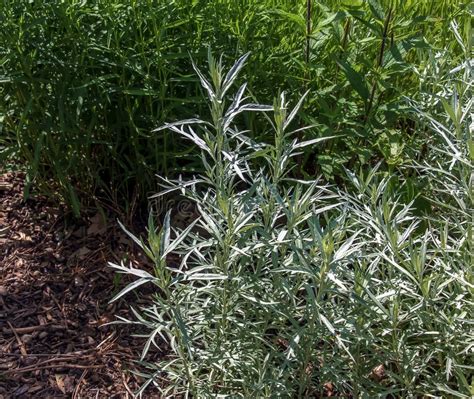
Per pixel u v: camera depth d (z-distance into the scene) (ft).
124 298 11.49
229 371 8.90
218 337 8.52
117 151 12.77
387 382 9.36
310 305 7.70
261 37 11.89
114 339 10.93
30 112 11.89
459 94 10.05
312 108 12.40
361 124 11.73
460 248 8.78
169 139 12.33
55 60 11.25
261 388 8.13
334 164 11.44
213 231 7.96
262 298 8.43
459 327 8.18
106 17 11.32
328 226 7.29
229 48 11.94
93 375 10.43
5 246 12.37
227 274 7.86
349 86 12.28
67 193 12.59
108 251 12.26
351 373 8.52
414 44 11.17
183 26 11.96
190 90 12.32
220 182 7.89
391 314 8.00
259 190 8.44
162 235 7.28
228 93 12.11
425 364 8.34
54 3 11.05
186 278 7.55
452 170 10.44
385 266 9.25
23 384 10.32
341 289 7.91
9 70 11.44
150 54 11.79
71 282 11.80
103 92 11.39
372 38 11.48
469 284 7.68
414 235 10.62
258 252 8.57
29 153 12.24
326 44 12.30
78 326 11.14
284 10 12.04
